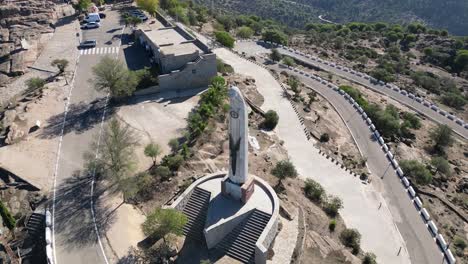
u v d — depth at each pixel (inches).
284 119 3292.3
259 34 6673.2
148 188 2192.4
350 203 2463.1
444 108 4303.6
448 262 2096.5
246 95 3548.2
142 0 4660.4
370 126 3474.4
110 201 2121.1
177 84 3321.9
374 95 4362.7
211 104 2910.9
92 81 3179.1
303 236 2006.6
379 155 3085.6
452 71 5831.7
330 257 1925.4
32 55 3826.3
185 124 2834.6
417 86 4948.3
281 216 2123.5
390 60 5821.9
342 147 3137.3
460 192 2874.0
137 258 1795.0
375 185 2711.6
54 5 5054.1
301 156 2847.0
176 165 2332.7
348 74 4970.5
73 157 2450.8
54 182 2249.0
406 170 2824.8
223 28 6003.9
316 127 3287.4
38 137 2632.9
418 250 2165.4
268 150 2785.4
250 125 3093.0
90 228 1946.4
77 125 2783.0
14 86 3356.3
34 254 1851.6
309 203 2304.4
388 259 2079.2
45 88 3218.5
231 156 1909.4
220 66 3848.4
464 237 2372.0
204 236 1898.4
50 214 2004.2
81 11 4909.0
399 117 3828.7
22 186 2212.1
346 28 7598.4
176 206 1969.7
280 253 1893.5
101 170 2268.7
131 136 2630.4
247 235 1916.8
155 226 1779.0
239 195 2006.6
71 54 3841.0
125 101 3125.0
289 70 4653.1
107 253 1814.7
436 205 2620.6
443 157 3248.0
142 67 3565.5
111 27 4507.9
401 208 2496.3
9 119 2753.4
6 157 2406.5
